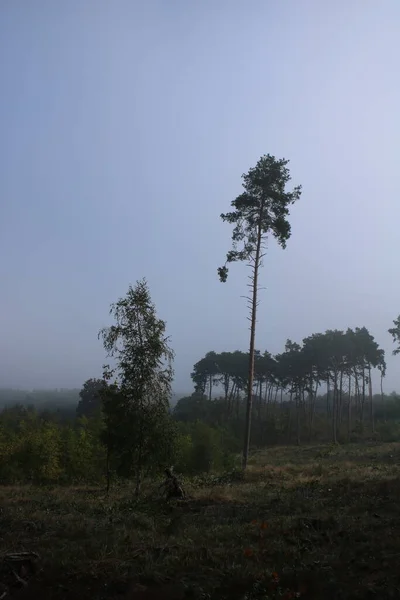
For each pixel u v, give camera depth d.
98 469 30.91
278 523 10.46
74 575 7.40
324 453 38.00
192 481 23.17
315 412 84.12
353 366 63.62
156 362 17.22
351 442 55.41
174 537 9.65
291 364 63.78
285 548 8.52
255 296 28.64
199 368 70.38
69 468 30.98
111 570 7.55
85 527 10.55
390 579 6.95
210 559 8.04
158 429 17.02
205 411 68.62
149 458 16.84
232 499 15.01
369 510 11.65
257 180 28.78
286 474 23.62
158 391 17.20
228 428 60.59
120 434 17.02
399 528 9.48
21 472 30.22
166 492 16.59
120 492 20.67
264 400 81.38
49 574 7.45
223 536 9.59
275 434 63.78
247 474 23.98
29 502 15.97
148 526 11.08
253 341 28.30
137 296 17.55
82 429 33.91
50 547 9.01
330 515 10.95
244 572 7.30
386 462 29.66
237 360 65.81
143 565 7.77
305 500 13.70
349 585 6.87
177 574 7.45
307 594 6.68
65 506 14.73
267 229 29.25
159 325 17.56
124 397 16.98
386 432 57.47
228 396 75.25
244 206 29.19
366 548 8.34
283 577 7.10
